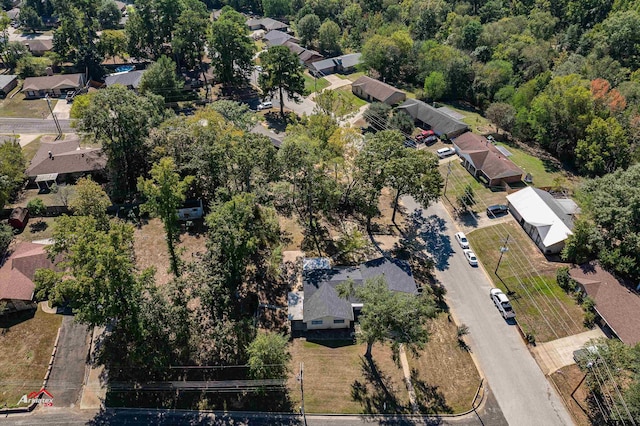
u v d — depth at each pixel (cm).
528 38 12238
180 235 7075
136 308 4766
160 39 13175
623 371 4647
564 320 5809
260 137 7188
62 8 13350
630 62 11519
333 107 10506
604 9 14075
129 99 7294
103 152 7719
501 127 10206
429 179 6819
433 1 15538
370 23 15338
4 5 18538
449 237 7256
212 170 6812
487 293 6281
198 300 5888
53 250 5106
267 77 11031
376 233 7319
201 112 8644
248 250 5459
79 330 5522
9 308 5628
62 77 11938
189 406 4916
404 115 10156
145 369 5144
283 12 18438
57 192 7431
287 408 4909
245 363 5234
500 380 5194
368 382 5147
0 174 7344
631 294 5741
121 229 5006
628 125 8944
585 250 6425
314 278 6072
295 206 7819
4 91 11631
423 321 5225
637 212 5991
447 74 11819
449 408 4925
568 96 8950
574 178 8756
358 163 7050
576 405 4916
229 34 11288
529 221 7075
